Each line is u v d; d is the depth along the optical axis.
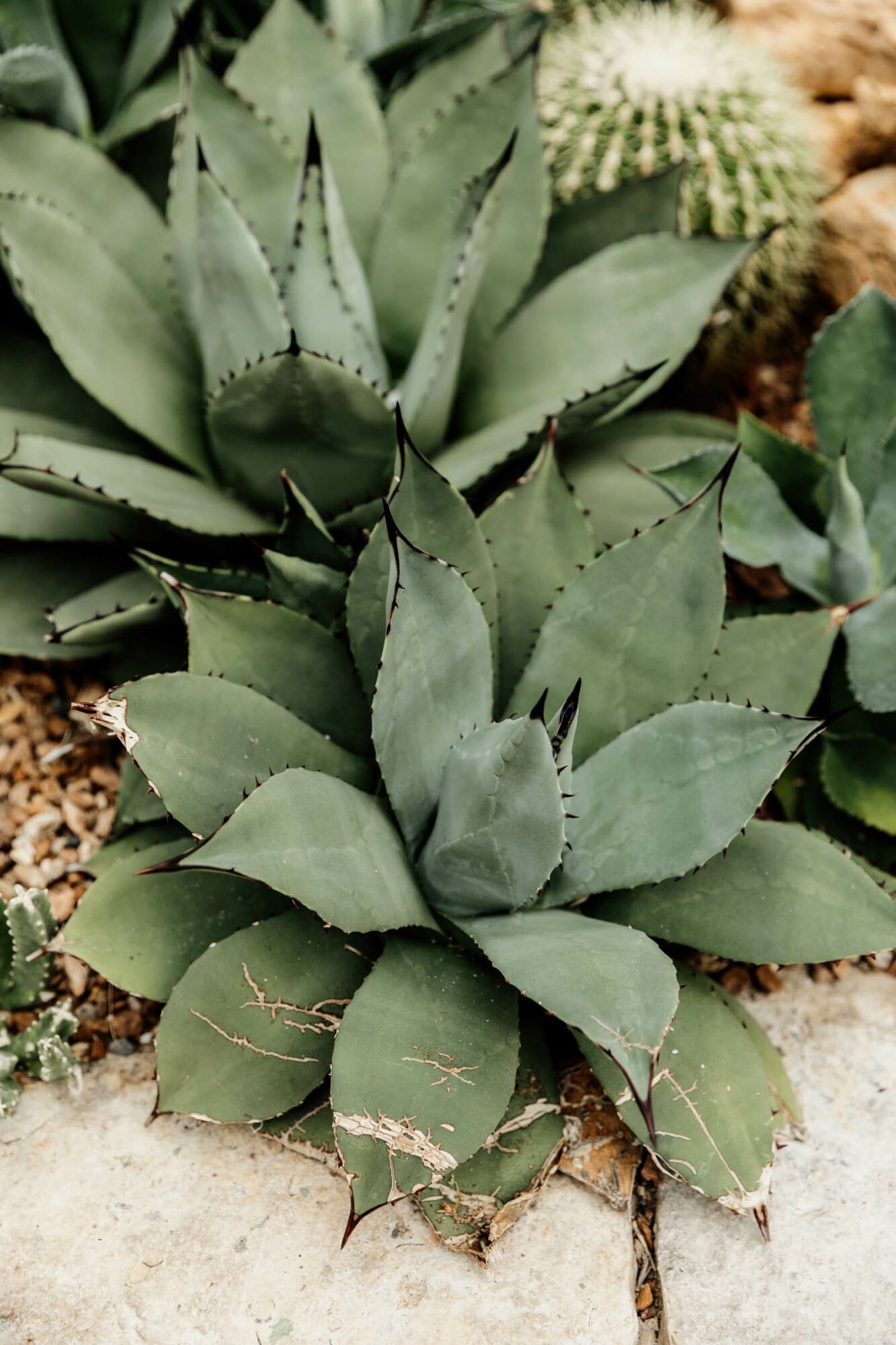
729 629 1.22
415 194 1.38
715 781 1.12
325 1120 1.15
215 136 1.35
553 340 1.37
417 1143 1.06
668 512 1.33
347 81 1.41
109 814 1.30
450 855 1.13
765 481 1.33
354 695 1.21
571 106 1.47
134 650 1.32
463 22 1.52
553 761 1.07
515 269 1.37
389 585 1.14
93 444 1.34
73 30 1.46
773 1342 1.11
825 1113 1.19
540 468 1.19
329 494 1.32
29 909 1.18
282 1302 1.10
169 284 1.39
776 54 1.63
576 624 1.17
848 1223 1.14
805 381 1.37
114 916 1.17
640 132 1.44
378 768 1.19
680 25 1.53
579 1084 1.19
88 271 1.31
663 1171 1.15
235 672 1.18
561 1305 1.11
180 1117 1.17
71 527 1.31
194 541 1.31
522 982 1.07
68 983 1.22
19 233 1.28
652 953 1.07
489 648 1.16
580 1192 1.15
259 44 1.40
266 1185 1.14
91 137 1.49
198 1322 1.09
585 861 1.15
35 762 1.31
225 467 1.31
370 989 1.11
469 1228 1.11
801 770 1.33
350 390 1.23
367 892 1.09
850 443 1.36
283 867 1.06
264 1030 1.13
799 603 1.36
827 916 1.13
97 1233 1.12
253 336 1.28
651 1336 1.12
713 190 1.43
